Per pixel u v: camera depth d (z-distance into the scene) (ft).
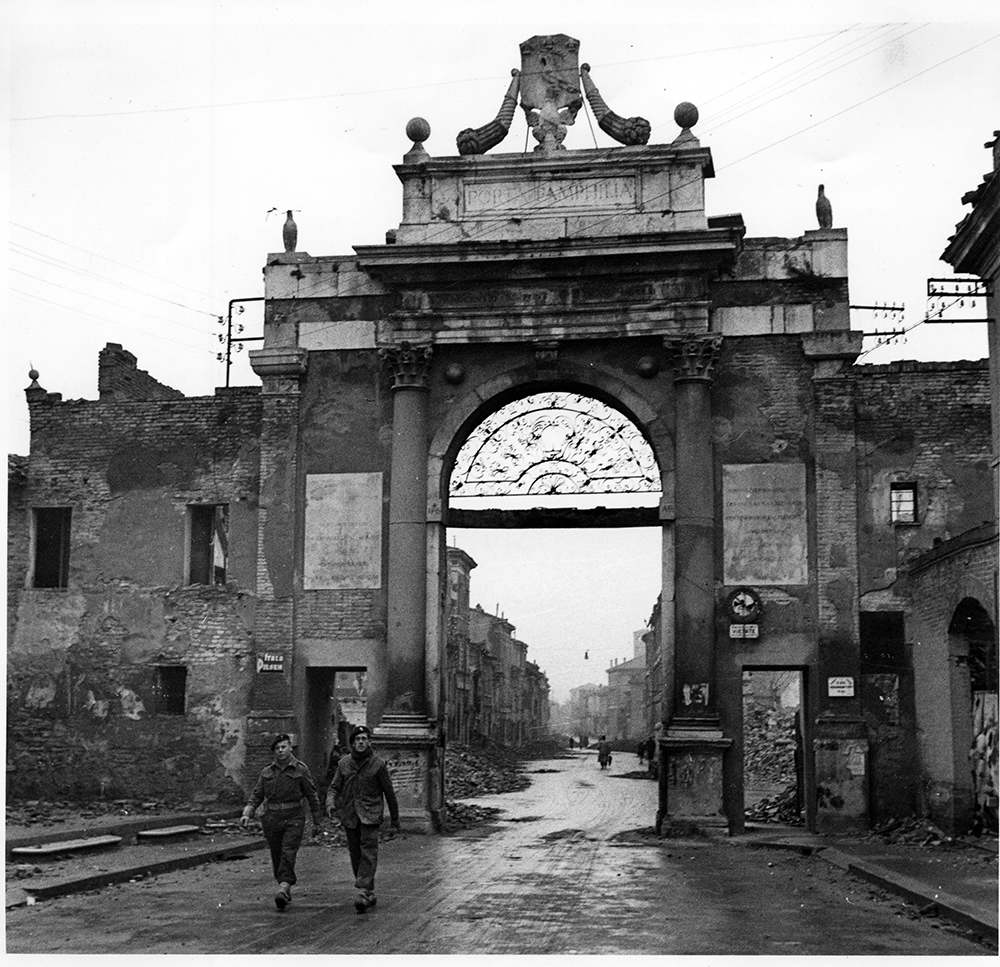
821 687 82.38
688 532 83.71
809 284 86.28
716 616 84.02
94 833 67.31
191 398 94.84
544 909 46.83
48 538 97.09
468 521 94.22
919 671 80.33
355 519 88.74
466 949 38.17
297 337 90.99
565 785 165.78
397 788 83.46
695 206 85.76
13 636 94.32
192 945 38.58
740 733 82.69
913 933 42.19
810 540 84.33
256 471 92.73
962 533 75.61
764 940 40.42
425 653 85.92
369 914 44.86
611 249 84.38
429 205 88.48
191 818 79.15
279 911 45.47
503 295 87.40
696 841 78.38
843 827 80.53
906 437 85.46
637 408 86.53
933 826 76.18
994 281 67.26
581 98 89.66
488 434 90.12
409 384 87.76
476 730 264.31
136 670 92.22
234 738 89.86
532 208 87.45
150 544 93.66
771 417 85.61
